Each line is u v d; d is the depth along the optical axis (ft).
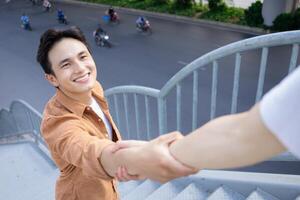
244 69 40.24
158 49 51.65
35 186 16.57
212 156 2.32
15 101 20.67
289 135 1.87
